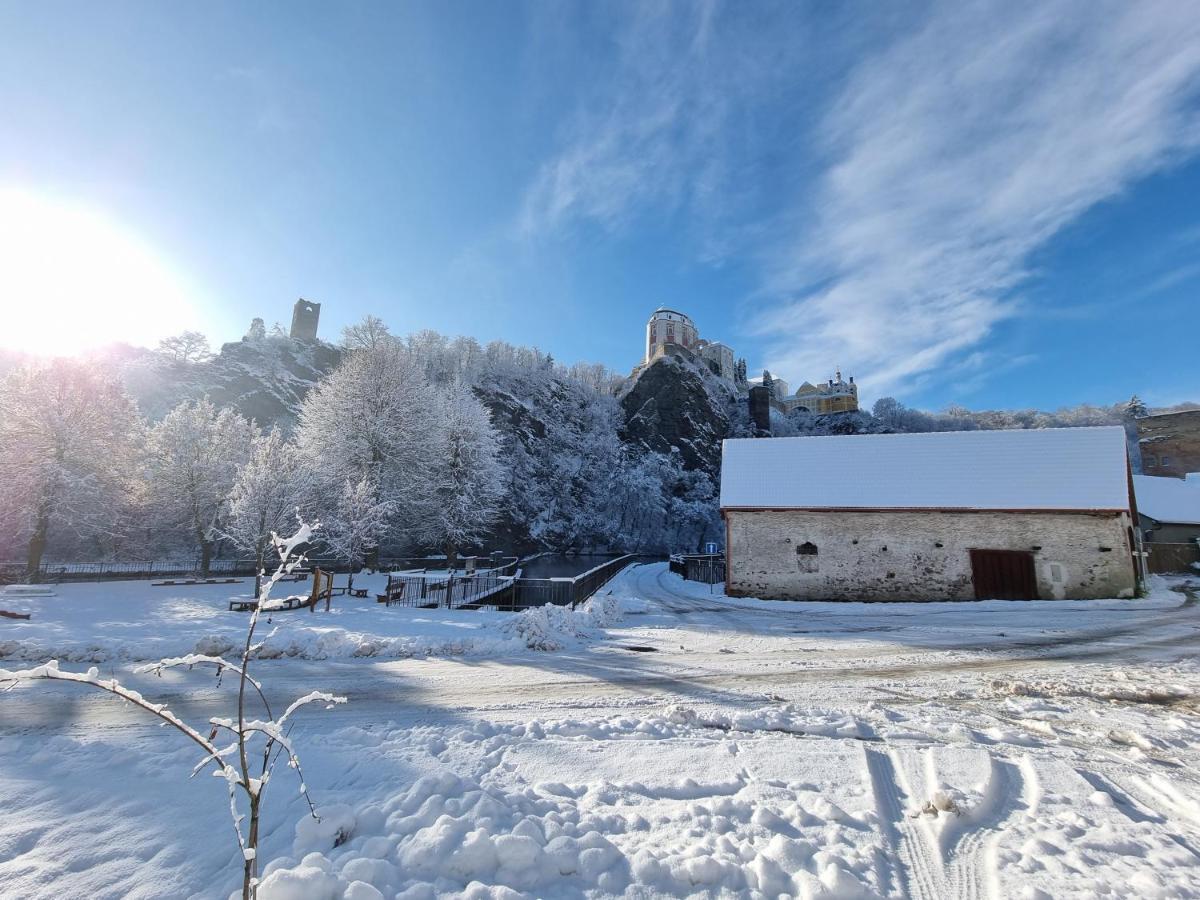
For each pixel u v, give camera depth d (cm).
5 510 2539
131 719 646
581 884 317
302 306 10712
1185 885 319
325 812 375
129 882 325
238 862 345
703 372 11831
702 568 3164
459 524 3544
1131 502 2397
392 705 723
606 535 7106
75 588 2198
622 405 10538
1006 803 439
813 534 2373
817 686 845
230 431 3641
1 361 3384
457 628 1314
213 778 474
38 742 566
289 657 1019
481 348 10369
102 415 2808
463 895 300
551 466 7725
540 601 2325
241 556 3800
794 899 304
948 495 2266
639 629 1499
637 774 481
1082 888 320
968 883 329
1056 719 672
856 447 2620
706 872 321
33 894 312
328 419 3241
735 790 451
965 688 837
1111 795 455
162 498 3195
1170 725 641
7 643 985
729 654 1110
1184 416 4981
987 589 2148
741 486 2559
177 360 8544
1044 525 2127
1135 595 2042
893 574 2259
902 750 546
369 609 1689
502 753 532
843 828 384
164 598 1939
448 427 3625
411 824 369
